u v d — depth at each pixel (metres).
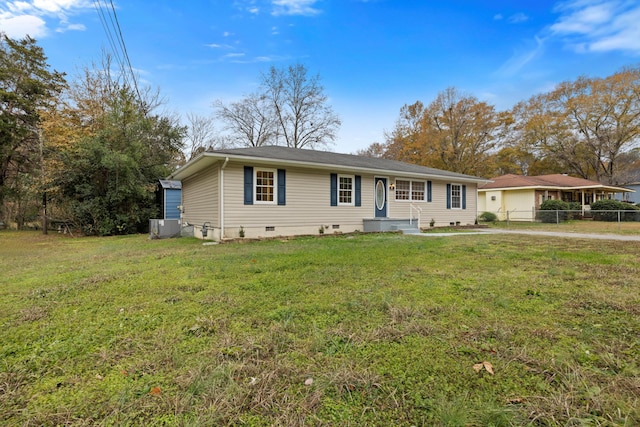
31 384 1.80
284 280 4.07
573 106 25.48
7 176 17.78
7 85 16.33
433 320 2.67
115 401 1.62
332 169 11.07
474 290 3.57
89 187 13.38
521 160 30.36
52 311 3.01
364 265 5.01
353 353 2.11
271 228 9.86
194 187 12.07
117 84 16.53
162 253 6.88
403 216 13.16
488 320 2.67
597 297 3.26
